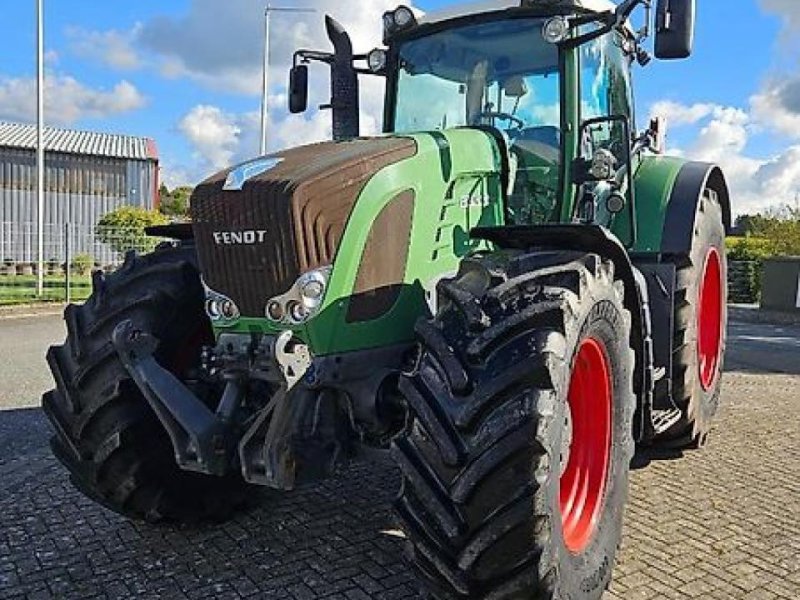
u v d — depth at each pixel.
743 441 5.29
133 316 3.34
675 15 3.38
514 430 2.32
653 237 4.37
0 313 13.79
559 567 2.50
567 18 3.78
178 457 2.96
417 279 3.16
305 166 2.92
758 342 11.59
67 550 3.42
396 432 3.07
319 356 2.86
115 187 28.67
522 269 2.82
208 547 3.46
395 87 4.33
